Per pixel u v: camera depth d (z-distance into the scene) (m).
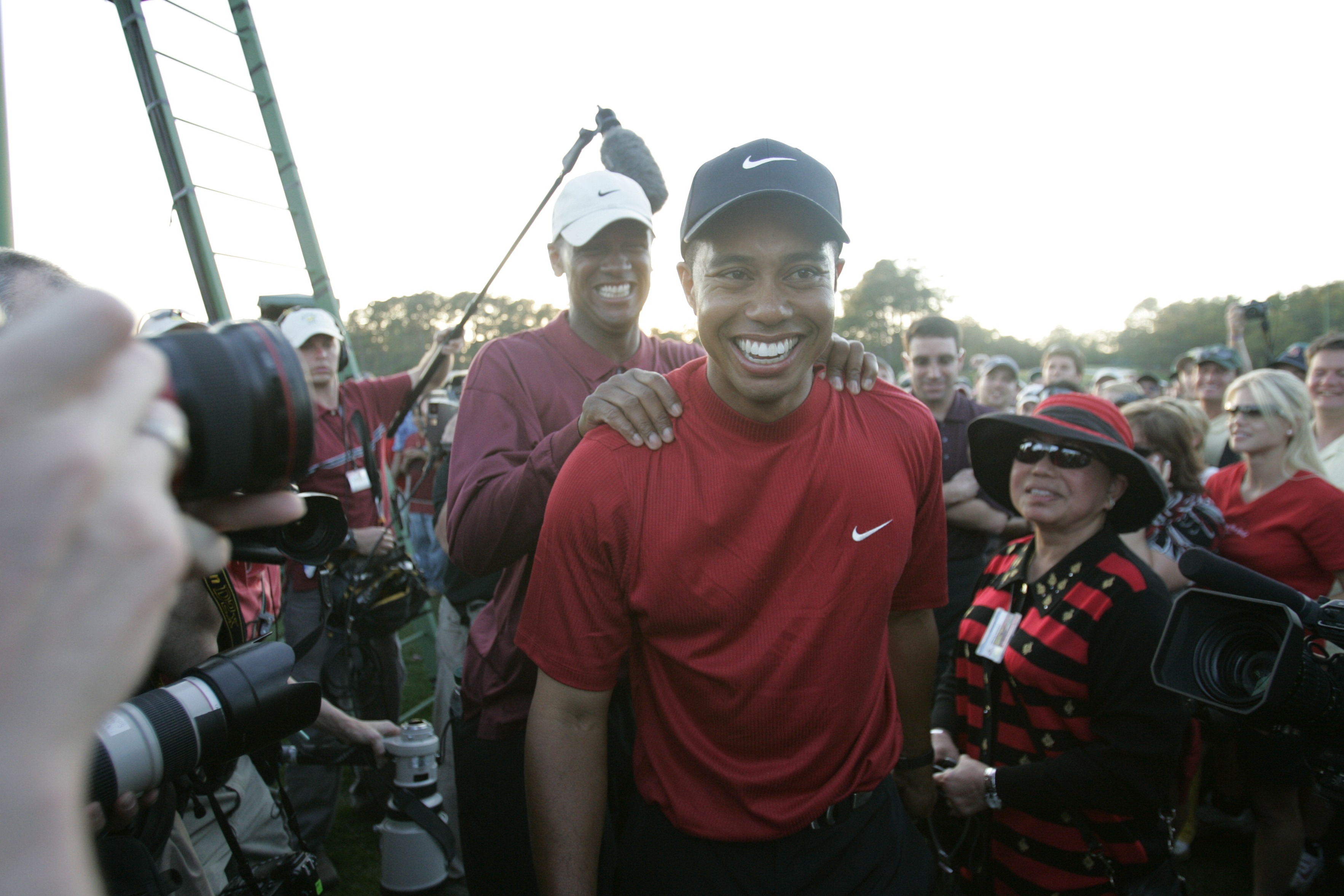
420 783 2.41
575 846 1.54
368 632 3.35
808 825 1.52
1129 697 1.78
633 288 2.23
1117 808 1.78
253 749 1.24
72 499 0.30
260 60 4.71
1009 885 1.96
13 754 0.30
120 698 0.33
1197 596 1.61
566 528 1.49
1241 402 3.07
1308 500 2.94
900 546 1.57
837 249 1.52
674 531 1.46
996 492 2.41
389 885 2.36
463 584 2.87
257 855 1.89
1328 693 1.44
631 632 1.61
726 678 1.48
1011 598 2.12
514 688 2.00
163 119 3.97
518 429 2.08
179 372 0.66
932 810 2.01
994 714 2.04
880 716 1.67
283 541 1.19
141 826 1.28
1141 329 64.12
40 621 0.31
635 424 1.49
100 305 0.30
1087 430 1.98
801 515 1.49
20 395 0.29
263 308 4.31
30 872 0.30
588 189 2.18
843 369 1.65
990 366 6.78
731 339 1.43
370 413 4.13
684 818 1.53
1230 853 3.33
